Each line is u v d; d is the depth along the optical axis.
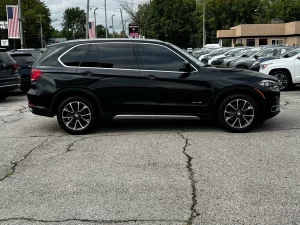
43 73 7.50
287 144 6.48
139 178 5.03
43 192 4.65
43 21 83.19
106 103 7.41
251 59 18.59
